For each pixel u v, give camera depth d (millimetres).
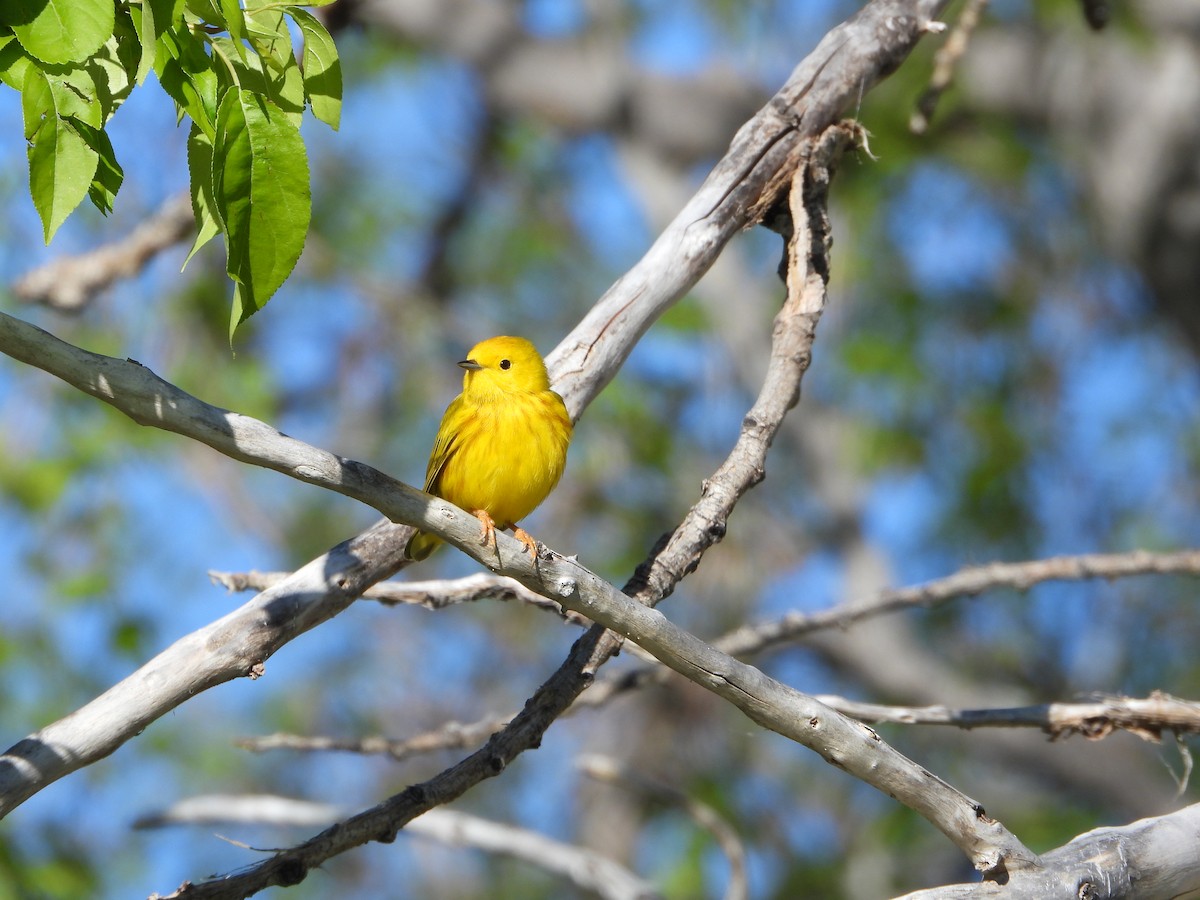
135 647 14344
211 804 9203
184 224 11312
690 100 18500
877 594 8305
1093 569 8203
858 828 16594
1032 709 6992
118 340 15078
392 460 17719
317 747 7578
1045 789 16656
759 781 16906
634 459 17219
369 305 18109
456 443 7359
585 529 16984
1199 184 15078
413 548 6441
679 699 16625
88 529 14758
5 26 4500
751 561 16891
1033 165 18203
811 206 7641
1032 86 16000
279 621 6113
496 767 5801
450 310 19125
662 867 15914
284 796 16453
